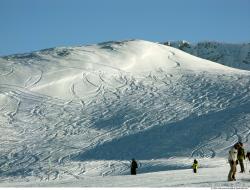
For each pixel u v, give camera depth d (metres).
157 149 69.69
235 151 24.91
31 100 94.12
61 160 65.94
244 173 30.62
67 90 99.56
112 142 73.81
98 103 93.44
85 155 68.50
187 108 88.00
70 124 83.00
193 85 102.44
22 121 84.50
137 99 94.62
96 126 81.69
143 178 31.92
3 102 92.50
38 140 75.94
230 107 86.19
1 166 63.72
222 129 74.31
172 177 31.17
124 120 83.56
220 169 39.59
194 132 74.75
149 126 79.81
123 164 61.88
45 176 56.38
